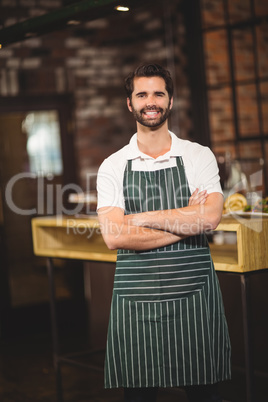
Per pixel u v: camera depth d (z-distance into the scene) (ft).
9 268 18.35
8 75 18.03
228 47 18.69
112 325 8.39
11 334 18.38
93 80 19.15
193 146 8.45
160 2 19.08
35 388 13.80
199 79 19.17
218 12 18.72
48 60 18.52
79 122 18.98
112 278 14.42
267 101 18.35
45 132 18.75
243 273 9.25
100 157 19.31
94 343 15.10
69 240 13.50
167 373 8.19
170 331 8.16
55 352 12.93
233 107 18.75
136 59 19.63
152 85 8.04
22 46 18.13
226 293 11.77
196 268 8.19
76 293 19.27
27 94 18.29
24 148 18.51
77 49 18.88
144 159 8.38
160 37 19.20
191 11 19.08
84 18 10.08
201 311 8.16
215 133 19.11
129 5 9.37
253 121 18.47
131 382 8.31
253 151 18.52
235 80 18.67
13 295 18.43
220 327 8.27
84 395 13.24
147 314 8.21
